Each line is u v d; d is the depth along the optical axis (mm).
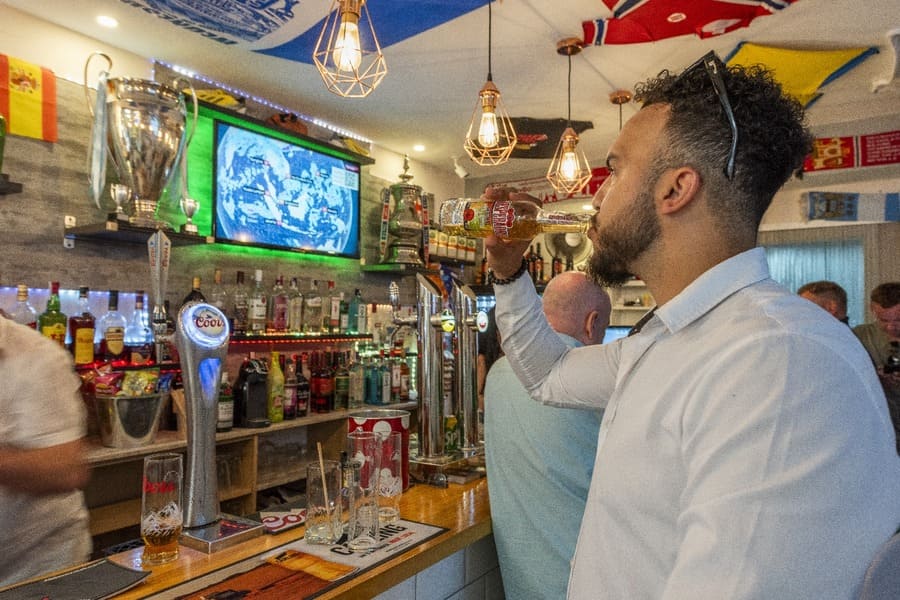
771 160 722
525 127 4082
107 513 2611
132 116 2580
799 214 4328
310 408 3650
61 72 2777
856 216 4086
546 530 1351
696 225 739
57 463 1232
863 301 4129
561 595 1322
